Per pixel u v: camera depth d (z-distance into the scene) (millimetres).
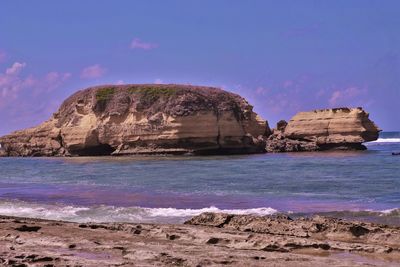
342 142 100250
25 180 52906
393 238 17406
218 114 95375
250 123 104688
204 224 20656
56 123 106750
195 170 59906
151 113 94312
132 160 81125
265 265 13875
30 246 16203
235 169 60656
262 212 26906
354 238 17922
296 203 31531
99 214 26609
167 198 34969
